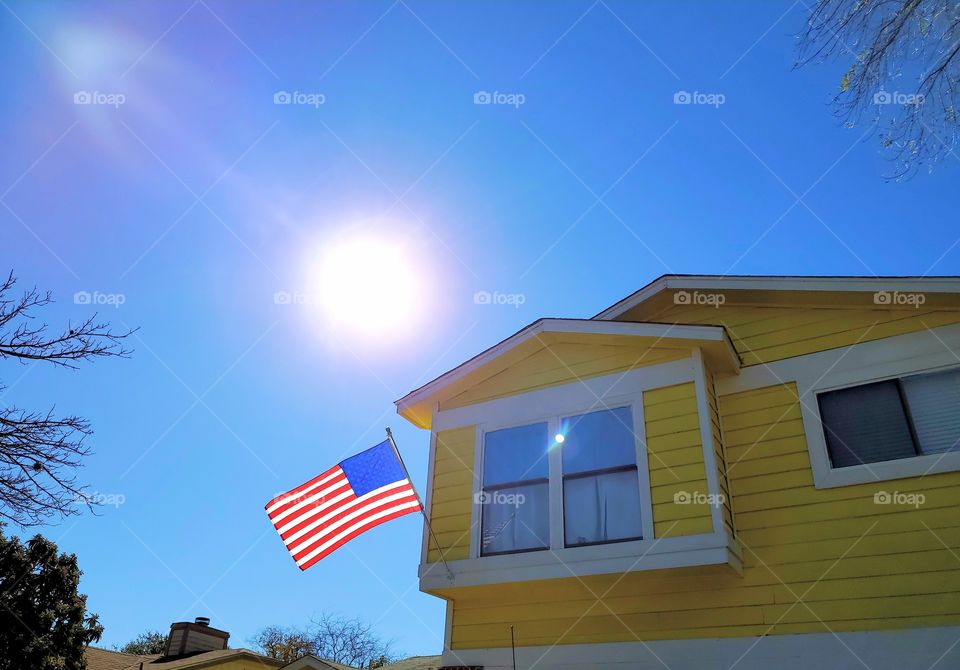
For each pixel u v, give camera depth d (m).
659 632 8.25
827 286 9.15
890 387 8.45
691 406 8.74
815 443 8.51
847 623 7.47
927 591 7.28
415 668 15.41
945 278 8.42
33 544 20.94
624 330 9.45
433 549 9.57
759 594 7.96
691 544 7.91
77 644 20.56
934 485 7.72
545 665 8.66
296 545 9.87
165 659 21.62
